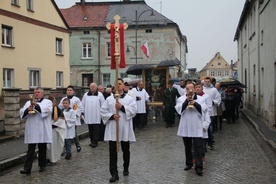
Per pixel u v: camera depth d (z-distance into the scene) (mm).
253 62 24578
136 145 12555
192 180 7883
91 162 9969
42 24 27547
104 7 47438
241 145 12320
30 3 26359
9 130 13906
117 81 8406
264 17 18922
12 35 24047
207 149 11539
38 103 8852
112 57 9086
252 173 8492
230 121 19750
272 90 16328
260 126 16562
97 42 44406
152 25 43875
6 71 23578
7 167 9500
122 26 9102
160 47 44062
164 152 11172
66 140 10453
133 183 7715
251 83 26156
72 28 44406
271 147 11547
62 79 30719
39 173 8828
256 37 22469
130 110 8211
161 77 20297
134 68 20500
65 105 10555
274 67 15891
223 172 8586
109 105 8273
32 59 26281
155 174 8461
